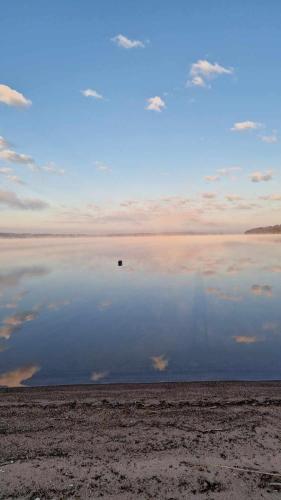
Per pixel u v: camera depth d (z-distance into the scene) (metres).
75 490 4.03
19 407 6.44
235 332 13.47
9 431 5.42
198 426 5.51
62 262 55.88
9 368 9.77
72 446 4.95
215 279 29.55
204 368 9.55
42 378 8.91
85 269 41.44
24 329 14.41
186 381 8.42
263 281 27.80
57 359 10.53
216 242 156.50
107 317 16.42
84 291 24.55
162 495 3.94
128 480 4.20
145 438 5.16
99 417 5.91
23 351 11.41
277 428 5.39
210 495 3.92
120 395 7.10
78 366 9.85
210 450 4.81
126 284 27.55
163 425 5.57
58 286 27.42
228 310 17.45
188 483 4.13
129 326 14.69
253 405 6.36
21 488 4.07
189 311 17.41
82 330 14.13
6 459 4.64
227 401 6.60
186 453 4.74
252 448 4.83
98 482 4.17
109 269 40.94
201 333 13.37
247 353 10.90
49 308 18.81
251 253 71.06
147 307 18.58
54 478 4.24
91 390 7.56
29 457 4.68
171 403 6.53
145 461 4.57
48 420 5.82
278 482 4.11
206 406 6.35
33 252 93.94
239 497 3.88
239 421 5.66
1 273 39.12
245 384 7.91
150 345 11.95
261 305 18.47
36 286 27.66
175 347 11.65
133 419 5.82
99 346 11.89
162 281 28.86
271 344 11.83
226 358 10.43
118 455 4.71
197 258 58.75
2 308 18.92
